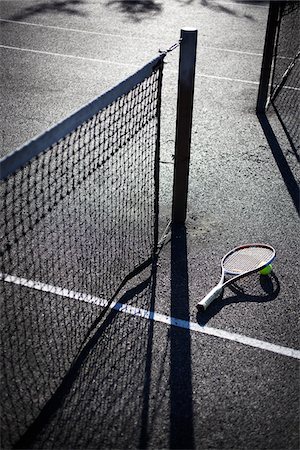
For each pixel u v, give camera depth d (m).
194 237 5.75
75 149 6.75
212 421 3.81
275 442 3.68
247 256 5.24
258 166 7.19
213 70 10.47
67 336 4.45
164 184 6.61
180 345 4.43
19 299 4.79
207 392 4.03
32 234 5.54
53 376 4.09
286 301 4.92
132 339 4.46
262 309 4.82
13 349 4.30
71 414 3.82
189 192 6.57
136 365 4.23
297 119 8.50
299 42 11.51
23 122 8.19
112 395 3.97
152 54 11.35
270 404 3.95
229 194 6.56
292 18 12.55
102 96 4.16
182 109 5.23
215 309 4.80
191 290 5.02
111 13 14.23
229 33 12.77
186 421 3.80
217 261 5.41
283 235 5.86
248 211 6.25
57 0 15.41
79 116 3.92
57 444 3.62
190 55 4.96
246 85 9.81
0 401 3.89
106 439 3.66
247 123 8.36
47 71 10.27
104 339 4.45
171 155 7.25
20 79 9.84
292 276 5.24
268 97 9.25
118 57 11.13
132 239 5.60
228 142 7.78
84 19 13.68
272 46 8.05
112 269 5.19
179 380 4.11
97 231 5.67
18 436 3.66
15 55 11.09
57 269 5.14
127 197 6.22
